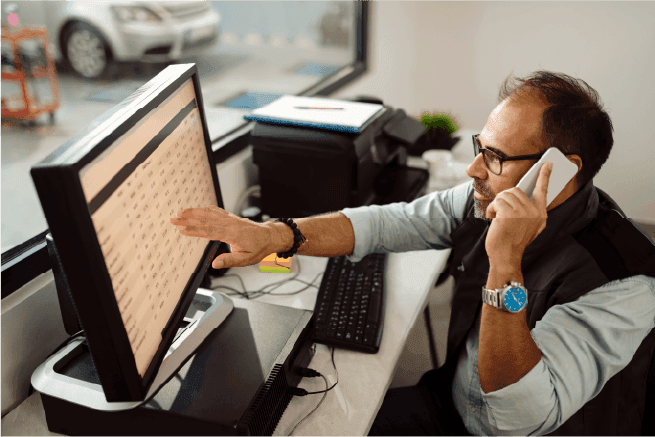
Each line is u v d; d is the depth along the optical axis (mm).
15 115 1696
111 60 2449
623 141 1125
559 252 831
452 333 985
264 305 889
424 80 1698
